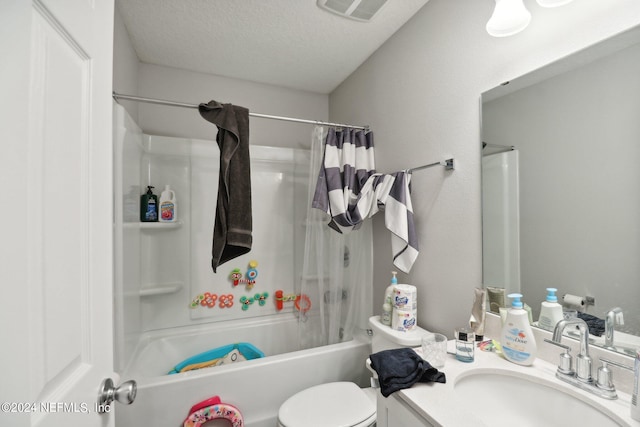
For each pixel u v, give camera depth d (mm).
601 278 796
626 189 749
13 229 351
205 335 1975
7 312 338
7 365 335
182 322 1998
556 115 908
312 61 2062
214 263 1319
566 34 888
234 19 1620
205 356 1839
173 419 1320
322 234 1820
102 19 590
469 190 1229
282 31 1725
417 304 1528
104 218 583
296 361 1562
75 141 493
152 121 2088
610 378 708
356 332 1898
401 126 1660
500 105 1085
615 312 764
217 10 1550
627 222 746
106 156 594
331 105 2576
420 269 1511
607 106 789
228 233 1310
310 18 1609
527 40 1002
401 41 1669
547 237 930
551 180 921
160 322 1942
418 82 1527
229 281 2131
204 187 2068
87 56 537
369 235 1952
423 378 802
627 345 739
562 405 754
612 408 657
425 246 1476
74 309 481
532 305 970
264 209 2238
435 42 1415
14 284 350
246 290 2174
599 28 812
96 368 546
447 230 1343
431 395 731
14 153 353
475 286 1200
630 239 740
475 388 862
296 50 1924
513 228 1037
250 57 2012
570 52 876
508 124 1055
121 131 1335
